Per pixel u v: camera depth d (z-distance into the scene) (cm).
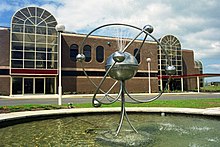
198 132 734
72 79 3228
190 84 4656
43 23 3011
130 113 1105
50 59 3038
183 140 632
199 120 971
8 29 2966
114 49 3612
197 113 1015
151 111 1104
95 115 1086
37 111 1057
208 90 4453
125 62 665
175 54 4328
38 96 2709
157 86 3962
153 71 3944
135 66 681
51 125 865
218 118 957
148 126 837
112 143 598
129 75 685
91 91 3341
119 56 615
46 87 3053
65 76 3184
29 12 2941
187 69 4750
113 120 978
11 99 2272
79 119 999
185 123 900
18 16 2886
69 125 863
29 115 929
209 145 581
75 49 3338
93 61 3434
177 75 4194
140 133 708
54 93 3078
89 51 3441
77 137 673
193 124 878
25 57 2895
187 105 1352
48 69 3003
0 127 815
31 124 884
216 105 1348
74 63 3284
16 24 2870
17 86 2906
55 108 1242
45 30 3017
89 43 3438
